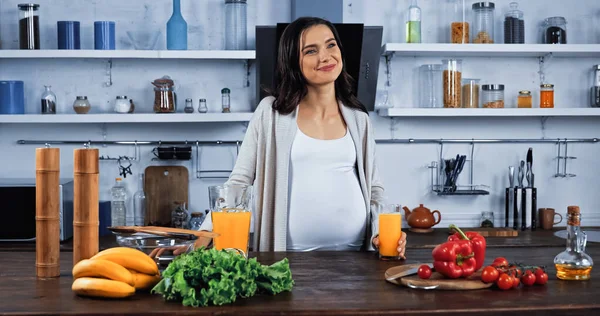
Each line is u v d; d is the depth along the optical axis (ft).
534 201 13.25
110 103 13.44
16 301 5.16
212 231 6.90
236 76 13.55
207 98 13.53
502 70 13.88
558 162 14.03
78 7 13.30
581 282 5.78
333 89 8.24
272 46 12.45
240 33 12.82
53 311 4.88
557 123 14.03
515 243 11.86
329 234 8.02
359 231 8.13
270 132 8.13
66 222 11.96
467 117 13.85
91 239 5.83
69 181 12.25
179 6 12.75
